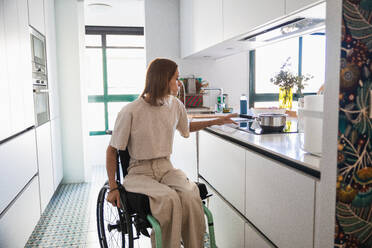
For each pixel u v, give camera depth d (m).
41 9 3.04
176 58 4.02
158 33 3.94
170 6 3.95
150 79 1.68
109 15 4.89
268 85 4.89
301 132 1.90
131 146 1.72
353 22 0.90
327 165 0.99
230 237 1.97
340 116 0.92
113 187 1.66
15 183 2.00
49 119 3.20
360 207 0.98
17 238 2.03
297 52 5.03
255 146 1.57
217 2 2.70
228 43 2.70
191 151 2.74
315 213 1.13
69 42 3.80
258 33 2.24
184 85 3.88
